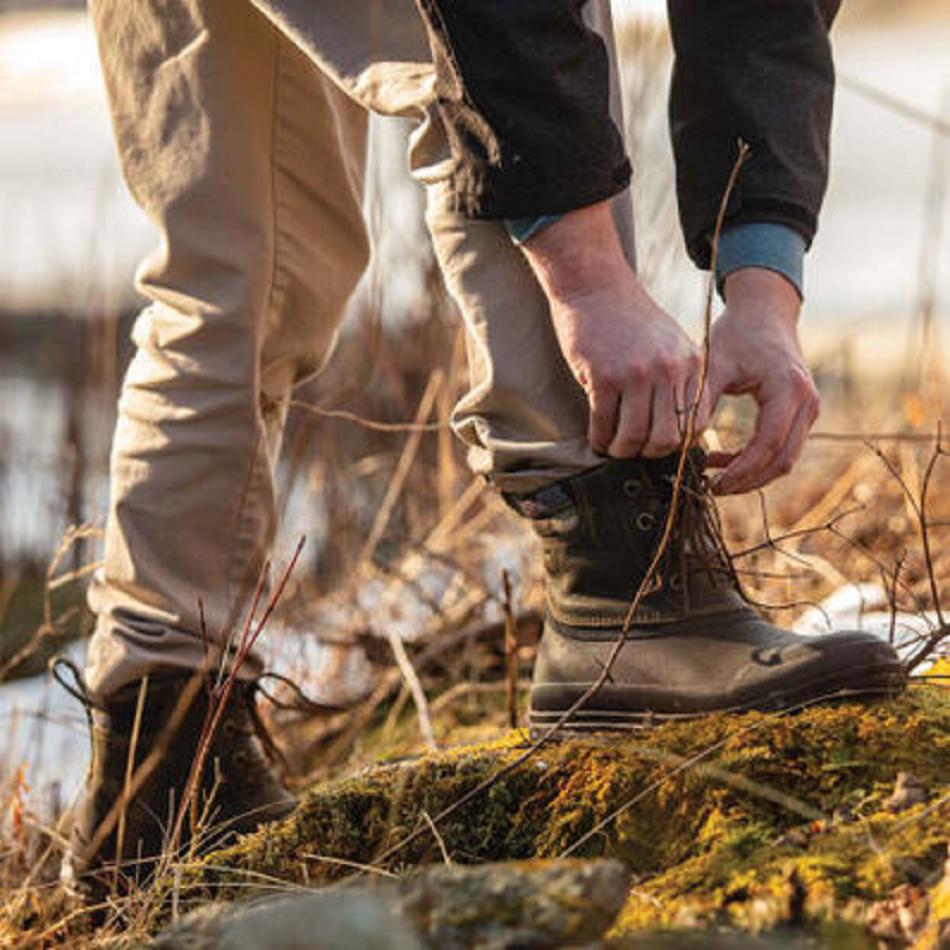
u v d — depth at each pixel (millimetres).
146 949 2262
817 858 2311
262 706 4750
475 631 4910
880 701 2748
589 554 2861
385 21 2768
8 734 4480
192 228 3148
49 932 3062
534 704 2982
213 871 2879
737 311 2859
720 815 2559
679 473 2693
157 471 3225
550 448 2787
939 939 2072
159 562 3242
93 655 3340
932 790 2502
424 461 5887
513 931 1975
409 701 4859
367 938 1916
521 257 2748
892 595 3096
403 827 2832
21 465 6926
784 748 2639
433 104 2686
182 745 3281
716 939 2160
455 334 5719
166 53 3131
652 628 2846
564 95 2535
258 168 3135
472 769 2869
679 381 2648
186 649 3252
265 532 3307
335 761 4465
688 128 2939
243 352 3180
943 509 5102
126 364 6930
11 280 8430
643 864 2615
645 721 2850
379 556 5586
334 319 3369
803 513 5438
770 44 2941
